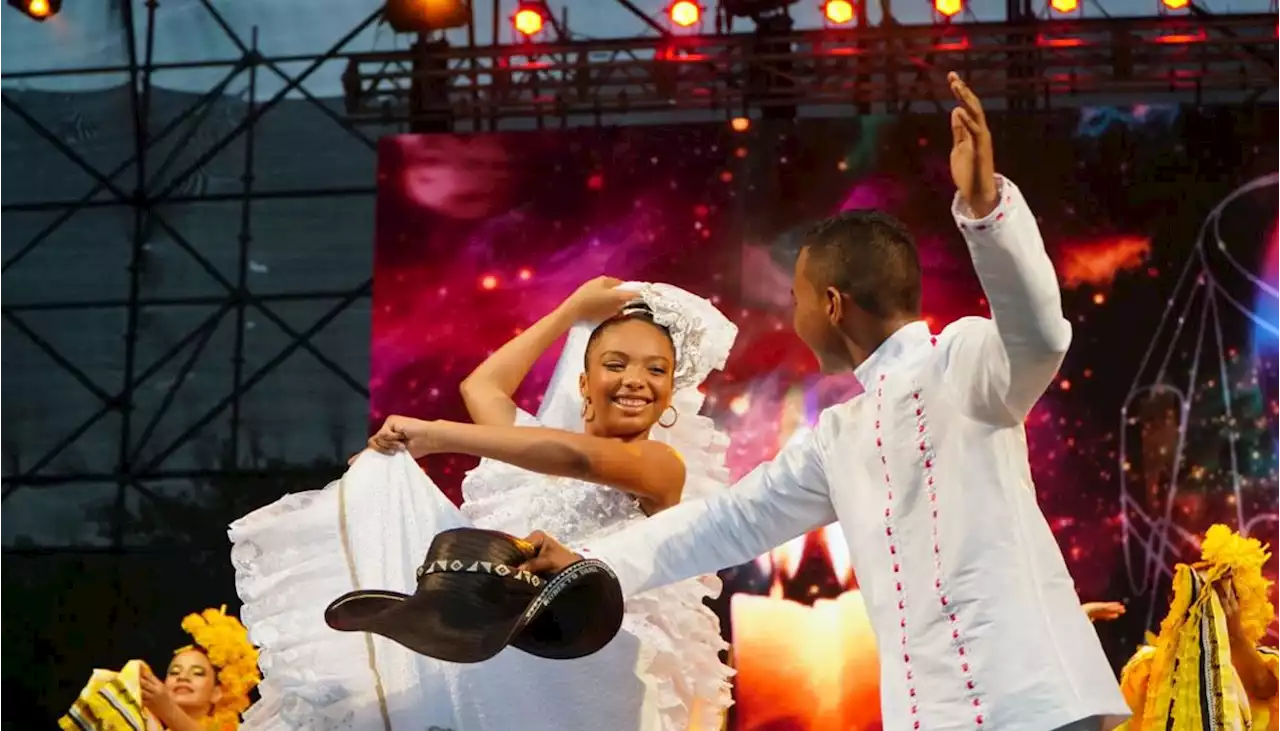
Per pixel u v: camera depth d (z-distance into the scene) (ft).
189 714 16.89
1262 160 26.17
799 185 26.89
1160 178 26.27
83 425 29.71
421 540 9.53
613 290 10.76
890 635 7.23
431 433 9.58
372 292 28.73
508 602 7.91
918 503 7.29
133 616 28.84
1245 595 14.84
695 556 8.23
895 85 27.09
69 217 30.50
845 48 27.35
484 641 7.86
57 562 29.14
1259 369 25.58
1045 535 7.13
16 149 30.86
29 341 30.22
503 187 27.53
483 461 10.34
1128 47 26.53
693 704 9.96
